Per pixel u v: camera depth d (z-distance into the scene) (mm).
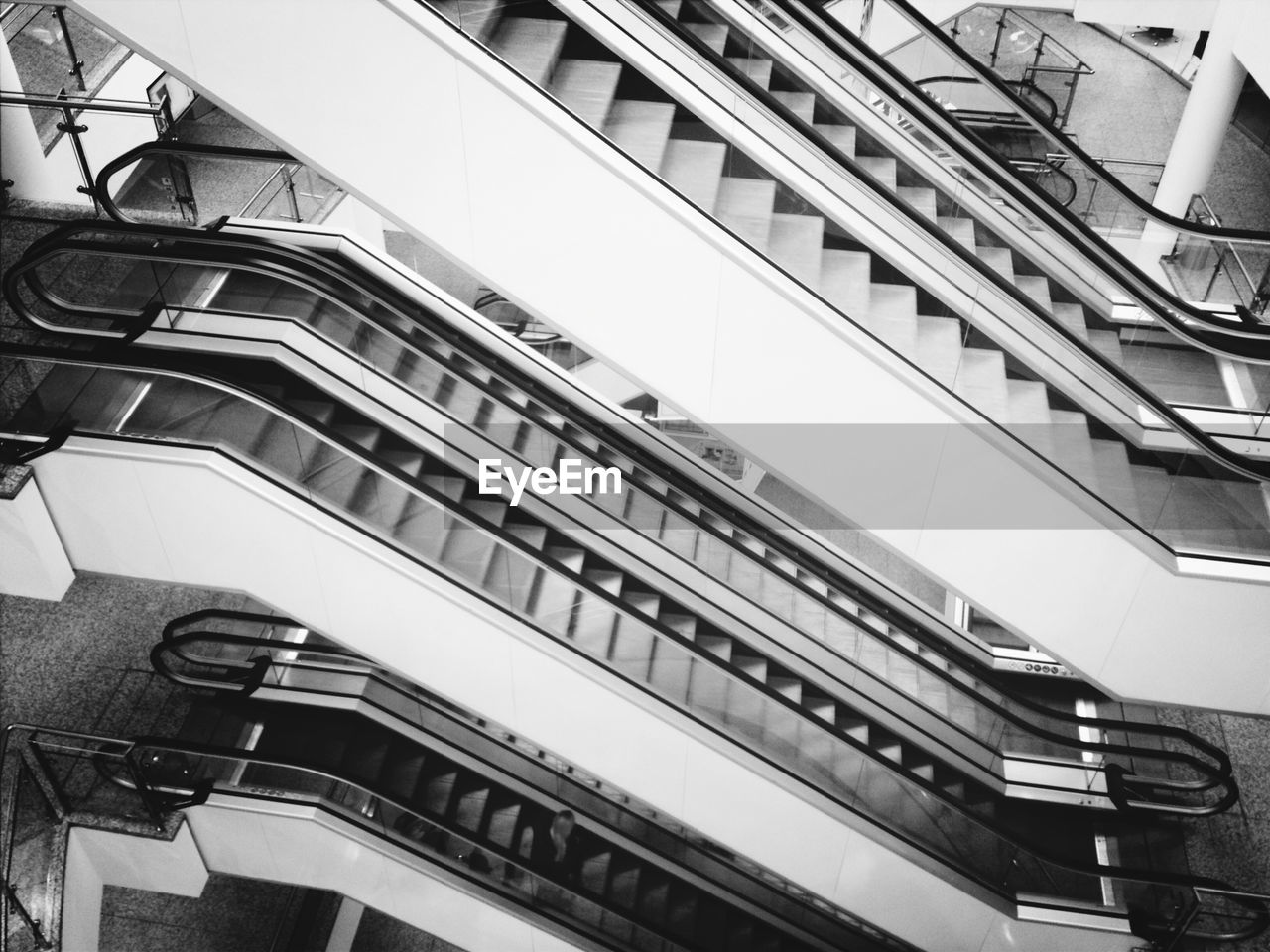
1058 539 7699
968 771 10305
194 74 6613
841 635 10164
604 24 6543
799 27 7598
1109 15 12344
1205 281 9984
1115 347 8180
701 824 9742
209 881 12461
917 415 7246
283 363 9188
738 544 10062
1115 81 17000
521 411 9766
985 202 8094
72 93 10773
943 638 11008
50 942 8852
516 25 6426
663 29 6594
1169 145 15602
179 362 8414
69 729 10297
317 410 9469
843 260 7055
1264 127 15508
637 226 6777
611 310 7160
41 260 7941
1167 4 12109
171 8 6414
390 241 15445
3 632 11141
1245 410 7918
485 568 8664
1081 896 9492
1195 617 7938
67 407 8211
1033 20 18547
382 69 6430
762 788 9219
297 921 12477
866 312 7043
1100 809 10219
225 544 8531
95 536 8633
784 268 6891
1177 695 8438
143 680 10789
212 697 10766
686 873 10828
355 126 6645
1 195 10562
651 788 9578
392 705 10914
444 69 6375
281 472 8234
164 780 9906
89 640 11102
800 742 9172
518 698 9164
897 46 10492
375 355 9758
